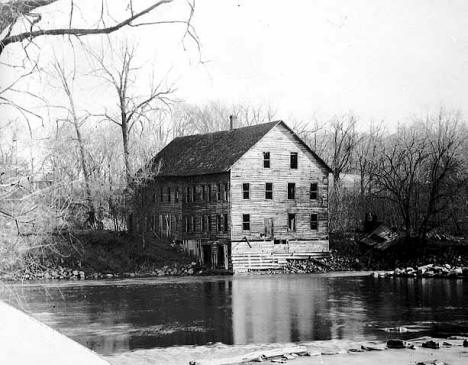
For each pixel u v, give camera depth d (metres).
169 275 52.69
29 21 8.39
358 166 88.94
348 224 71.12
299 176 58.81
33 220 13.51
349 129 86.06
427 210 61.59
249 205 56.59
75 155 48.03
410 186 61.25
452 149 69.56
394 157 77.62
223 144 61.03
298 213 58.56
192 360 16.88
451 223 62.31
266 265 56.69
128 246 55.66
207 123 84.81
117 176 59.16
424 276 47.50
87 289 40.62
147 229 62.62
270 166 57.66
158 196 64.38
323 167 59.91
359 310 28.89
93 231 54.75
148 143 73.19
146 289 40.66
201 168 59.41
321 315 27.38
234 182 56.03
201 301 33.38
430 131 76.12
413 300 32.56
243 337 21.83
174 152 65.69
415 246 57.28
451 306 29.91
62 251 49.91
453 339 20.23
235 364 16.48
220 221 57.22
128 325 24.97
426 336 21.45
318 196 59.47
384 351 17.92
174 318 26.92
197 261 58.00
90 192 52.00
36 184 19.11
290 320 25.97
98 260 51.41
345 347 18.94
